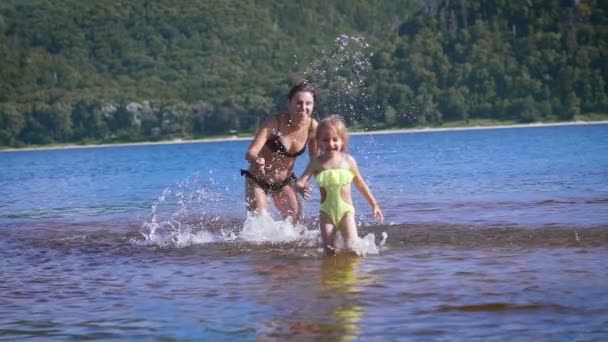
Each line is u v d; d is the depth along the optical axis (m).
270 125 8.61
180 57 137.00
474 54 99.56
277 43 140.25
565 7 104.62
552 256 6.43
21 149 106.50
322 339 4.21
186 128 104.25
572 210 9.88
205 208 12.82
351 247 7.14
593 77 97.06
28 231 10.08
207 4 147.00
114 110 107.81
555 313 4.52
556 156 26.27
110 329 4.61
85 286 5.96
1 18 144.00
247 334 4.36
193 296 5.39
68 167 39.03
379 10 163.50
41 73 125.00
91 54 138.50
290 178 8.73
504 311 4.61
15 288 5.98
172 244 8.15
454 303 4.86
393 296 5.11
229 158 41.97
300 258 6.82
